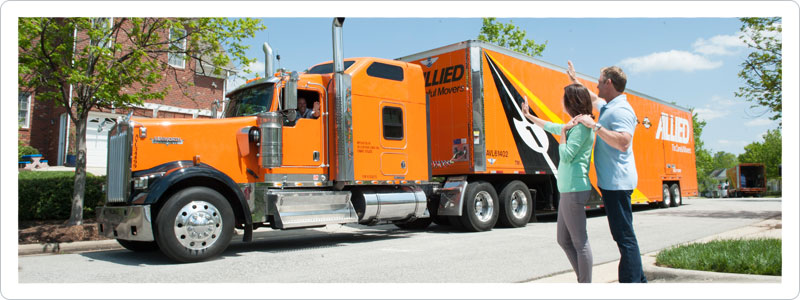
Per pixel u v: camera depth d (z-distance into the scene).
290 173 7.76
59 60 8.95
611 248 7.47
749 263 5.20
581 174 3.95
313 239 9.45
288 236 10.18
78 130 9.19
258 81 7.92
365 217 8.52
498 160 10.53
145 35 9.60
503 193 10.77
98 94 8.84
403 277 5.38
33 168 16.91
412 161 9.32
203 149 7.04
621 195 3.82
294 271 5.80
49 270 6.02
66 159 17.83
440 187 10.41
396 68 9.27
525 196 11.21
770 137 49.88
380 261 6.44
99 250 8.12
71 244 7.97
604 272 5.59
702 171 58.44
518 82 11.23
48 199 10.01
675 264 5.46
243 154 7.36
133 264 6.45
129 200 6.52
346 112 8.23
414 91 9.54
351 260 6.55
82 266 6.32
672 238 8.62
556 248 7.51
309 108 8.26
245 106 7.90
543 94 11.97
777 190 49.00
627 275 3.80
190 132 6.97
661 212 15.56
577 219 3.96
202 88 19.88
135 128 6.59
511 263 6.20
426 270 5.77
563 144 4.05
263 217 7.40
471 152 10.15
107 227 6.84
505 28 22.09
